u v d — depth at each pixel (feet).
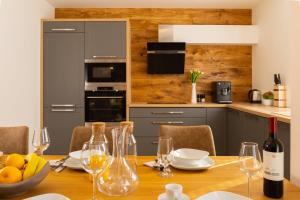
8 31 9.51
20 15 10.44
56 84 12.81
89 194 3.76
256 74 13.97
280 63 11.54
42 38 12.69
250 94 13.62
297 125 4.10
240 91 14.52
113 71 12.84
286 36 11.07
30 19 11.40
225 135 12.92
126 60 12.81
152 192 3.81
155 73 14.08
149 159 5.59
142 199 3.57
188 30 13.80
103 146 3.80
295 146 4.16
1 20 9.02
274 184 3.57
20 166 3.92
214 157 5.71
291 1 4.26
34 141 5.11
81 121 12.90
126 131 4.51
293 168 4.21
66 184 4.16
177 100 14.51
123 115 12.94
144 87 14.48
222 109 12.90
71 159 5.16
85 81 12.85
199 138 6.71
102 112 12.92
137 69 14.51
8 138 6.79
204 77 14.46
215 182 4.22
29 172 3.74
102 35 12.74
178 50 13.50
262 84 13.26
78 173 4.67
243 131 10.93
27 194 3.78
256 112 9.46
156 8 14.37
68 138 12.87
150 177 4.47
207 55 14.42
